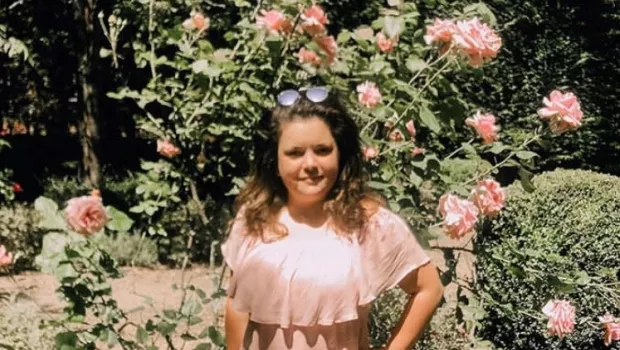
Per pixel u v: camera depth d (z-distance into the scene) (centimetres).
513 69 1098
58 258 312
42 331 486
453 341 495
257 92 407
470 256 580
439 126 375
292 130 260
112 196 1137
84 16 1156
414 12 409
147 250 811
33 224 827
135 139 1414
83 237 317
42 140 1475
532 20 1098
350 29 805
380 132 403
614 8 1116
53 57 1338
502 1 1068
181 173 440
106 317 341
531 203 592
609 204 604
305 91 268
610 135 1125
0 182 826
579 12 1126
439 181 379
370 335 418
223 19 481
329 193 268
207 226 449
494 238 584
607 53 1131
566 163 1132
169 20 453
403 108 380
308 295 255
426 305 270
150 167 437
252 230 264
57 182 1246
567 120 360
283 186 271
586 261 581
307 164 259
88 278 324
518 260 410
